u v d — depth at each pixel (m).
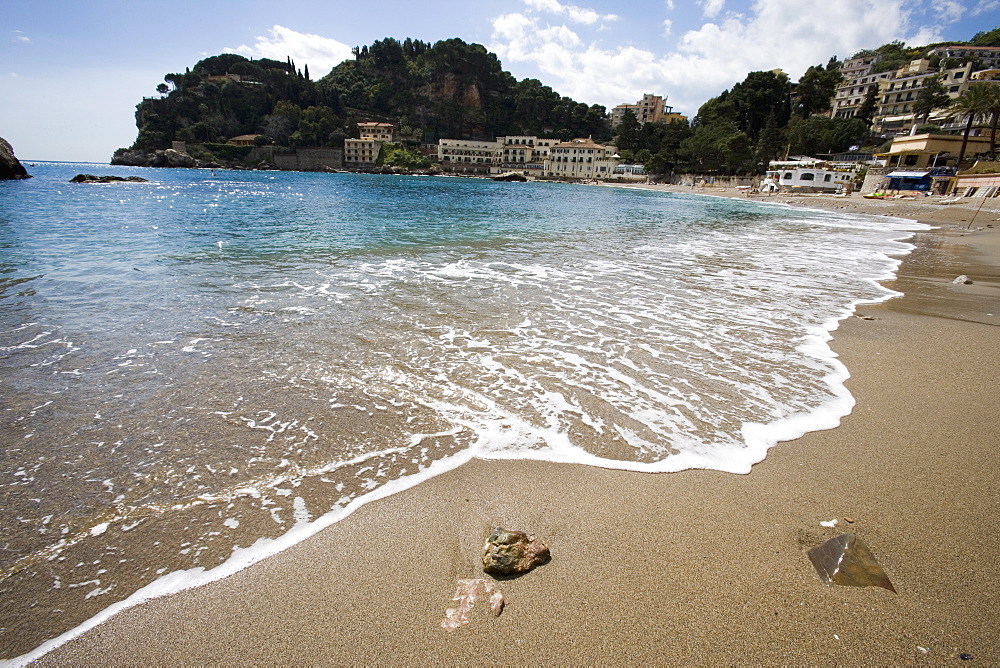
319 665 2.20
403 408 4.53
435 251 13.39
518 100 164.75
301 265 10.89
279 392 4.79
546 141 145.12
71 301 7.62
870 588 2.60
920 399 4.93
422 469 3.64
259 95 140.50
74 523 3.03
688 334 6.84
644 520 3.15
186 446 3.86
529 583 2.65
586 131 163.88
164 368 5.26
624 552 2.87
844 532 3.03
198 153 127.50
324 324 6.80
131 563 2.75
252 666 2.20
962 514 3.21
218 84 138.12
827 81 95.50
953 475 3.64
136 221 18.25
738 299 9.01
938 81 82.56
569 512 3.21
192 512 3.15
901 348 6.48
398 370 5.35
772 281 10.80
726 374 5.46
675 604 2.53
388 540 2.96
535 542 2.85
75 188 38.56
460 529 3.06
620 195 64.69
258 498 3.30
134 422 4.18
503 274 10.55
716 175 96.38
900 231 24.16
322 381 5.04
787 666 2.20
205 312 7.23
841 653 2.25
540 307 7.99
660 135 124.38
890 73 102.44
